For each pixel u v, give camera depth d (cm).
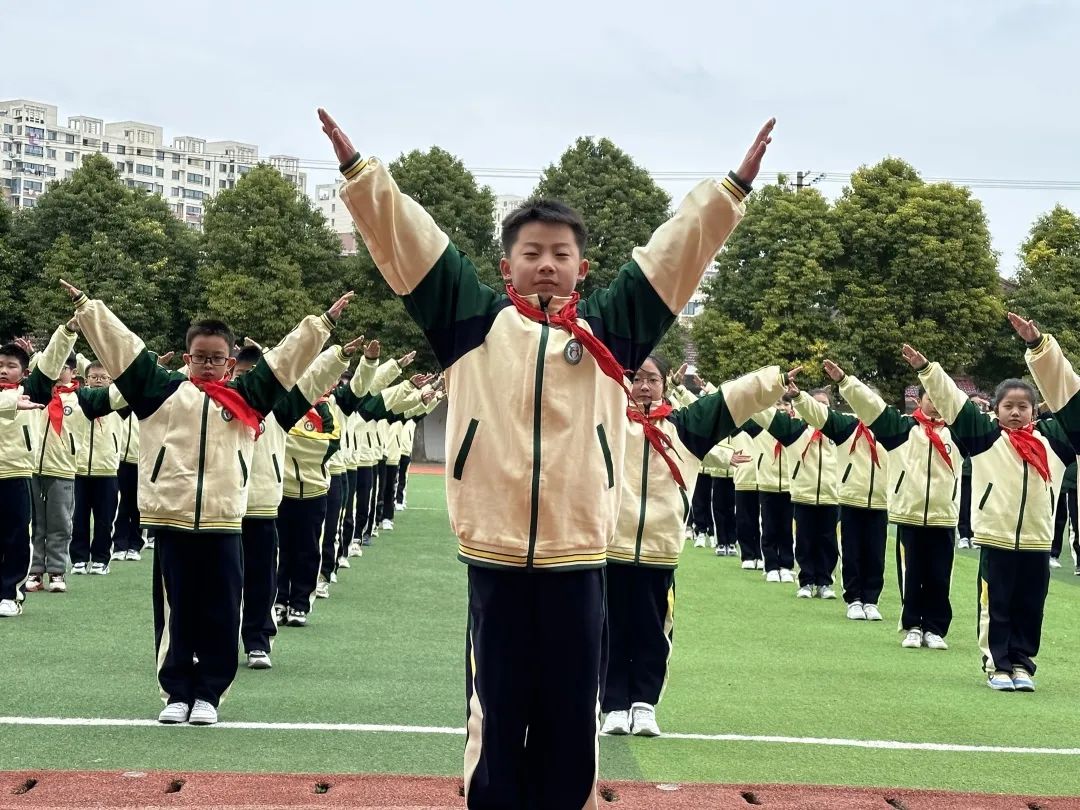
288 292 3272
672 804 468
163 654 604
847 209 3244
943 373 784
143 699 648
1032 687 759
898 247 3186
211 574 602
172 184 11062
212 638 605
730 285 3356
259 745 557
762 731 624
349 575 1217
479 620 343
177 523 596
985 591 782
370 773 504
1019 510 767
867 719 661
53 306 3169
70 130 10662
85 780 472
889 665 841
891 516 937
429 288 345
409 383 1270
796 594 1209
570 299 350
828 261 3266
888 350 3177
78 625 880
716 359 3372
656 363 623
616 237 3369
